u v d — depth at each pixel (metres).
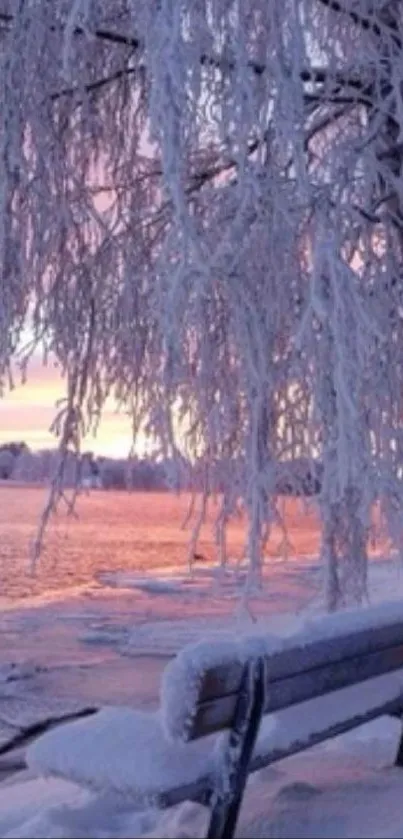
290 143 5.18
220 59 5.29
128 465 7.12
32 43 5.68
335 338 4.89
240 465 6.58
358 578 6.52
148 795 3.25
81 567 26.95
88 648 12.20
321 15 5.98
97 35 5.96
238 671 3.44
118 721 3.71
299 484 6.15
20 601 17.81
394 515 5.43
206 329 6.30
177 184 4.90
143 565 28.05
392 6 5.88
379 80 5.75
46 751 3.50
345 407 4.87
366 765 4.72
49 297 6.64
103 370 6.91
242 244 5.43
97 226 6.68
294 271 5.56
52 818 3.60
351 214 5.50
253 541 6.25
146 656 11.50
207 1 5.32
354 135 5.95
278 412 6.21
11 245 6.00
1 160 5.63
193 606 16.61
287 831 3.60
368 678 4.36
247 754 3.49
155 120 4.87
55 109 6.23
